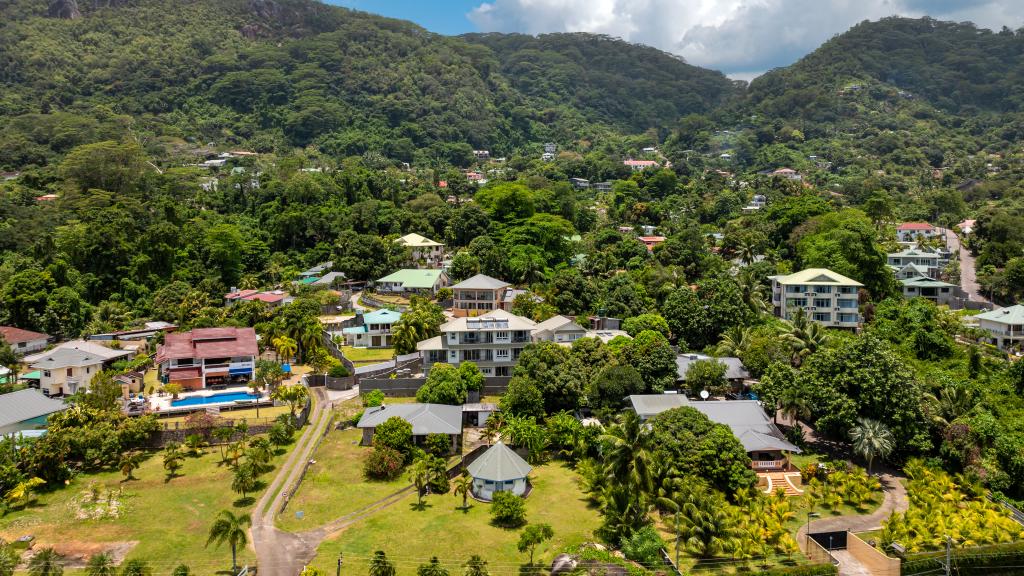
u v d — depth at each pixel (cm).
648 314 11219
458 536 5984
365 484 6988
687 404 7844
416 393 8944
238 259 15412
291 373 10081
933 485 6688
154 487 6825
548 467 7550
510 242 15350
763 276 13650
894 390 7219
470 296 12519
